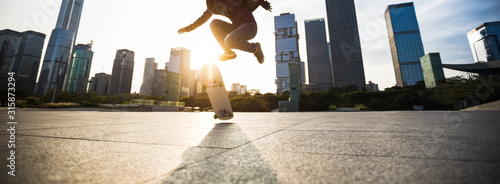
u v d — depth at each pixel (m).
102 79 194.50
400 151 1.22
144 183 0.77
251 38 2.73
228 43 2.52
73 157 1.17
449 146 1.30
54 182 0.76
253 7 2.86
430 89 47.69
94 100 67.94
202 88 4.66
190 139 1.92
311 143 1.60
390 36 176.88
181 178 0.82
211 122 4.64
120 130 2.76
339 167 0.94
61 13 172.75
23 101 31.64
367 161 1.02
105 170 0.92
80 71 175.38
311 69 198.00
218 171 0.91
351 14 165.75
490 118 4.19
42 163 1.02
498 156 0.99
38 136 2.07
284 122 4.30
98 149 1.42
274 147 1.46
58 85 89.62
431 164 0.92
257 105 52.59
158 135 2.22
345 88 108.31
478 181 0.69
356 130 2.49
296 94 29.47
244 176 0.84
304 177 0.81
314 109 49.56
